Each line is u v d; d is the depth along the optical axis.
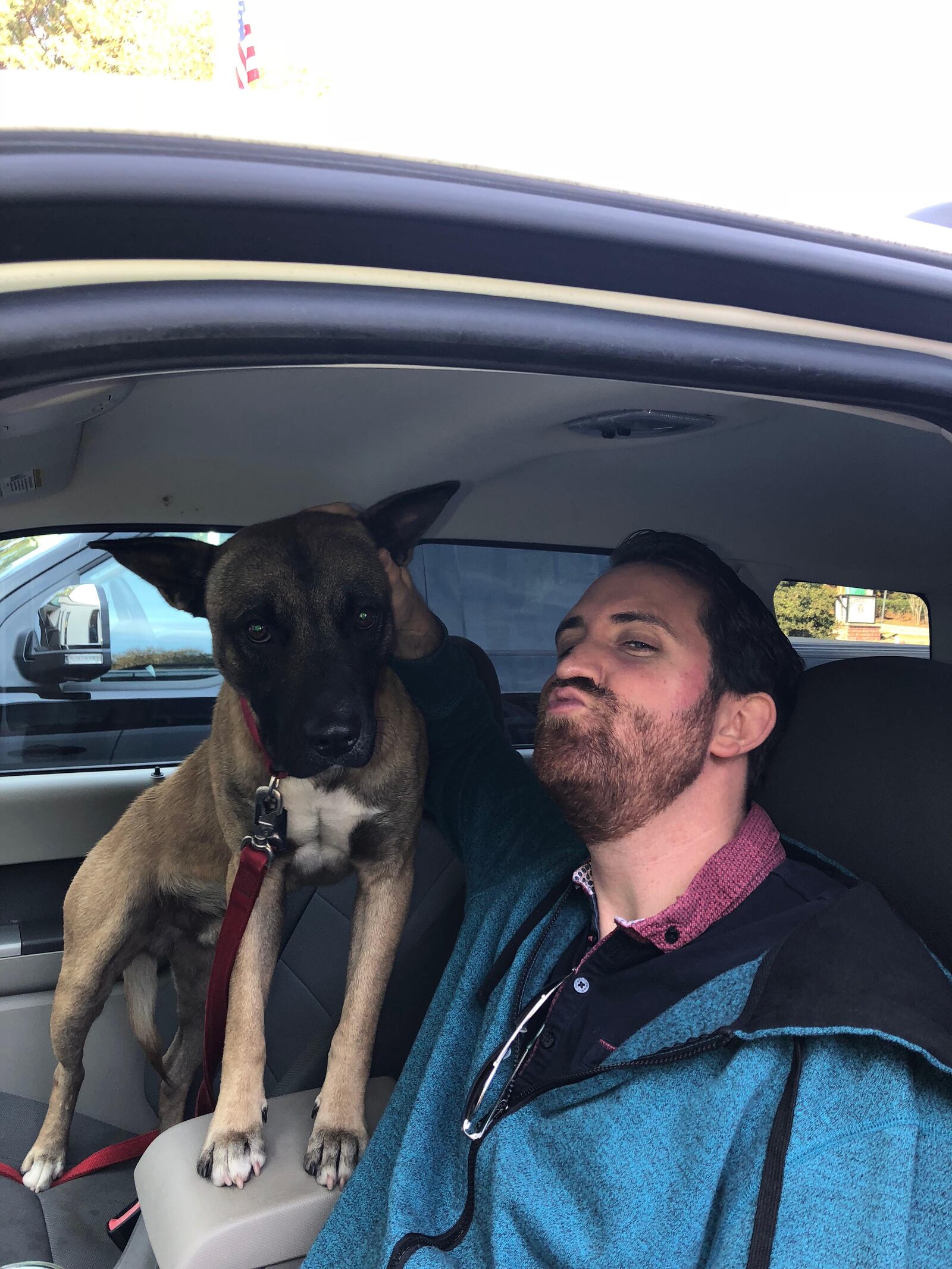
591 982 1.33
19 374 0.64
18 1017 2.60
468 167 0.75
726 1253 0.99
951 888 1.36
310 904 2.46
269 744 2.01
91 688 2.79
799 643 2.60
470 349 0.78
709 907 1.30
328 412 1.90
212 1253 1.39
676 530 2.50
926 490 1.96
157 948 2.54
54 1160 2.24
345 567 2.06
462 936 1.69
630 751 1.40
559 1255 1.10
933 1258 0.98
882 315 0.92
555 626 2.82
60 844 2.74
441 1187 1.31
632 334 0.82
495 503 2.48
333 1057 1.78
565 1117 1.19
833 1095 1.06
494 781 1.97
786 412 1.73
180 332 0.68
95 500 2.19
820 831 1.54
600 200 0.79
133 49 12.67
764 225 0.85
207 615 2.15
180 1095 2.47
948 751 1.42
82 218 0.64
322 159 0.71
